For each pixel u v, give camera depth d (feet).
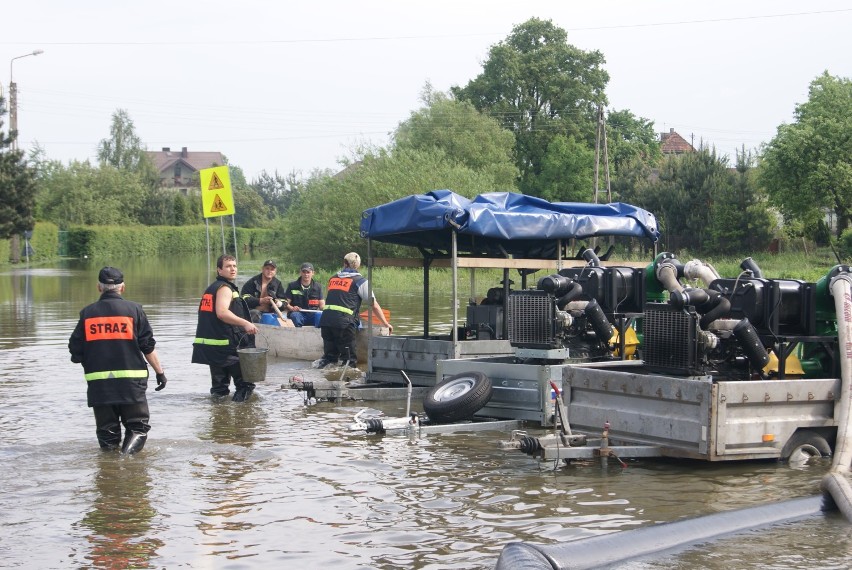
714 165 195.42
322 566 18.70
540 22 250.16
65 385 43.70
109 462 27.66
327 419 34.91
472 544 19.99
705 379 27.61
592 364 31.40
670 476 26.07
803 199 164.96
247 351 38.42
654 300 36.47
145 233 288.92
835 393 27.40
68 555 19.42
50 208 303.89
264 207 407.64
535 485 25.00
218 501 23.45
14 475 26.11
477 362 34.53
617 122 291.58
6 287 122.42
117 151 440.86
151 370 48.88
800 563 18.75
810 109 168.96
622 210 42.50
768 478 25.80
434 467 27.04
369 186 167.94
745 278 29.73
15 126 188.24
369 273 42.86
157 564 18.86
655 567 18.48
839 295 27.91
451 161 199.41
